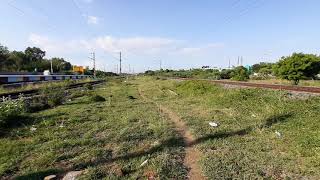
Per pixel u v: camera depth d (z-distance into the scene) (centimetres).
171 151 720
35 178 562
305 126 898
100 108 1524
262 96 1531
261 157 671
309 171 580
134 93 2728
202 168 603
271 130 907
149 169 603
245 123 1037
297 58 3384
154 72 14425
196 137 855
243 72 5009
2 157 684
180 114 1267
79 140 827
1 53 8562
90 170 595
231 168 602
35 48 12544
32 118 1180
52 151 723
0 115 1057
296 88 1975
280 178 557
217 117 1171
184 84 3084
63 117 1204
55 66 11788
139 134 898
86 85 3497
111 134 906
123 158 675
